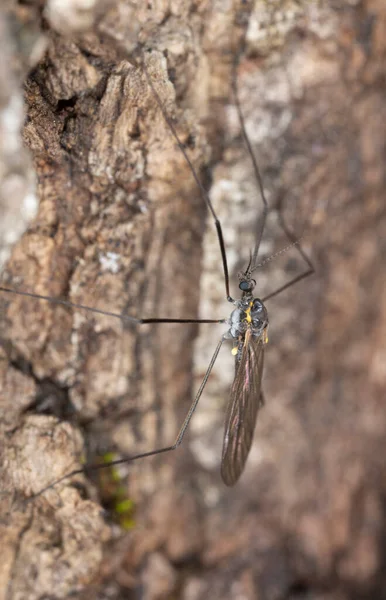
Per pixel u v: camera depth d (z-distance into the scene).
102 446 0.10
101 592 0.10
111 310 0.10
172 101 0.10
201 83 0.10
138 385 0.10
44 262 0.10
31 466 0.10
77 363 0.10
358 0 0.10
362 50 0.11
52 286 0.10
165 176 0.10
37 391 0.10
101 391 0.10
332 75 0.10
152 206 0.10
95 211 0.10
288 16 0.10
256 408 0.10
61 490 0.10
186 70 0.10
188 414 0.10
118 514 0.10
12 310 0.10
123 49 0.10
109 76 0.10
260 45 0.10
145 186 0.10
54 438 0.10
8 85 0.09
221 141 0.10
